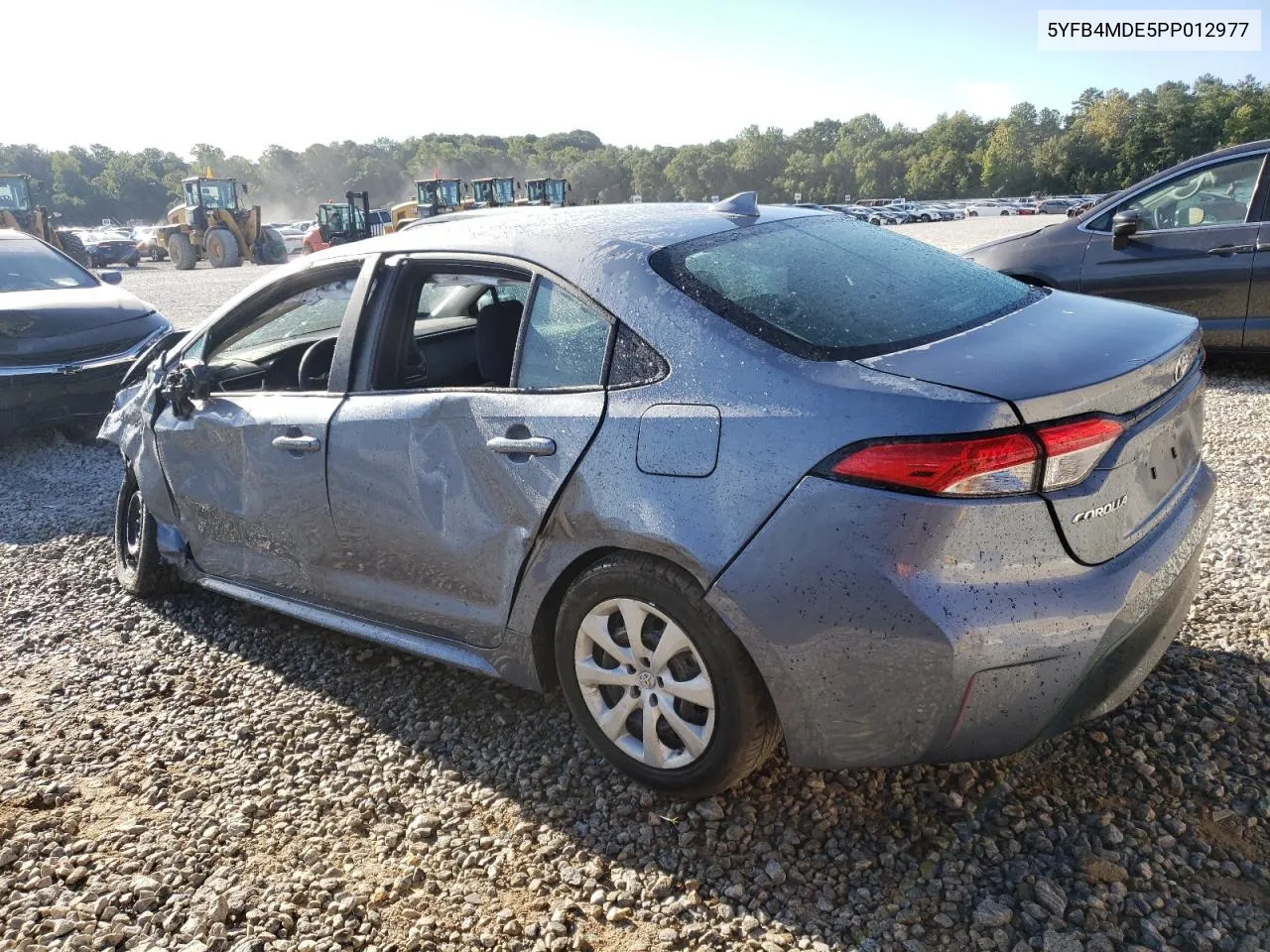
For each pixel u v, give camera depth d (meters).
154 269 33.97
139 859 2.54
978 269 3.10
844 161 152.75
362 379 3.15
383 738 3.06
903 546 2.04
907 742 2.17
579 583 2.54
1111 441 2.16
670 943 2.15
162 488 3.98
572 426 2.52
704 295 2.48
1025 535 2.05
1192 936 2.02
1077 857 2.27
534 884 2.37
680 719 2.46
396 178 185.12
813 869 2.32
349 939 2.22
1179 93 119.44
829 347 2.32
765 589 2.17
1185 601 2.50
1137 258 6.92
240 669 3.59
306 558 3.38
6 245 8.31
